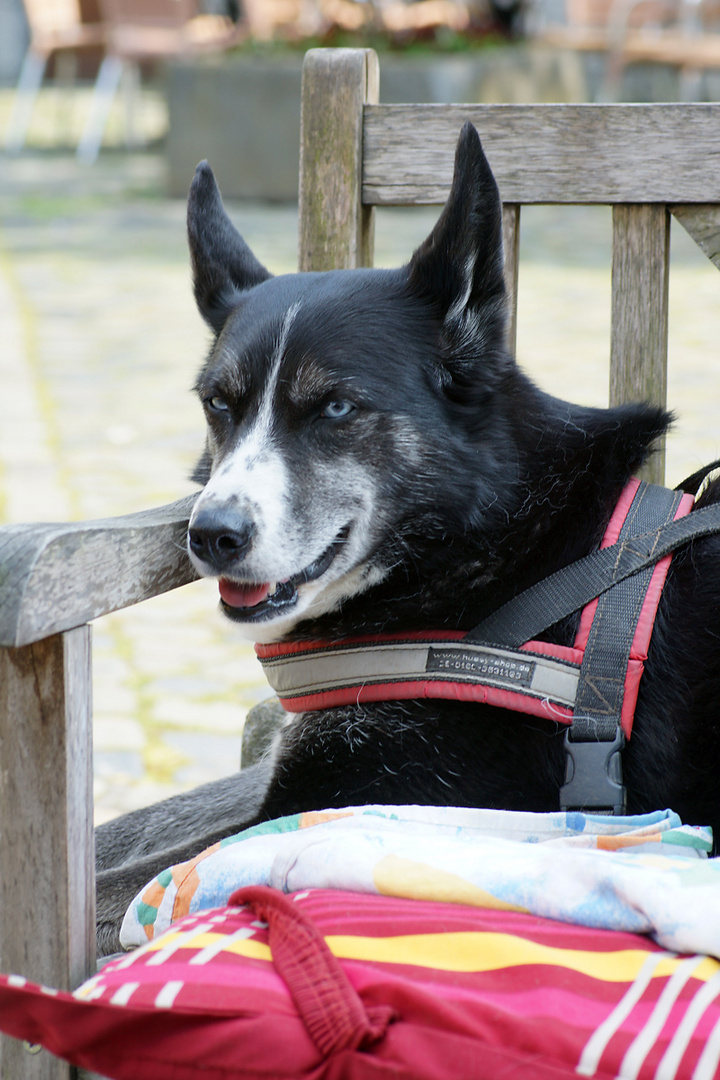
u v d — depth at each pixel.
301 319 2.48
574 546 2.39
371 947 1.60
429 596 2.44
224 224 2.91
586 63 18.50
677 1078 1.44
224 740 4.24
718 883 1.67
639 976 1.57
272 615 2.39
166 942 1.66
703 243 2.93
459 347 2.51
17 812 1.83
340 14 16.09
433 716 2.30
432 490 2.44
